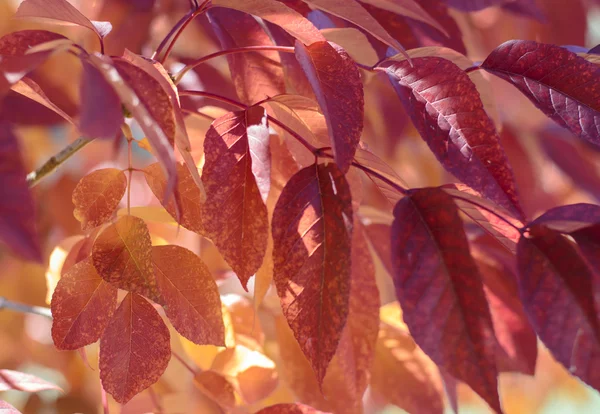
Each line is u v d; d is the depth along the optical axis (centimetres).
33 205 52
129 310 61
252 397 71
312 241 58
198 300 62
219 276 78
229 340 72
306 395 71
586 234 56
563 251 56
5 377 66
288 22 61
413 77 61
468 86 59
